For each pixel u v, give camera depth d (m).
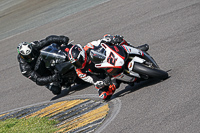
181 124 15.10
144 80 22.44
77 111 22.39
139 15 42.25
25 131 20.45
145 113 17.70
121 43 22.19
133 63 20.44
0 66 43.28
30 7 78.94
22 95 30.58
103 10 52.19
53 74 27.06
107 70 20.38
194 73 20.62
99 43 21.70
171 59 25.31
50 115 23.20
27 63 26.45
